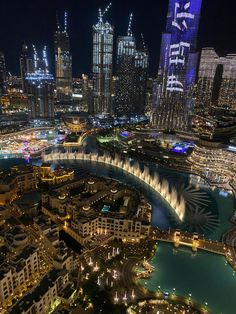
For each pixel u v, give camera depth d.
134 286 132.62
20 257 127.44
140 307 121.06
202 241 166.50
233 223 187.75
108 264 145.62
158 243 165.62
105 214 171.12
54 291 118.88
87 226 161.62
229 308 123.81
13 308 105.75
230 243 165.12
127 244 163.75
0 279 112.56
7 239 145.50
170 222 188.00
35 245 145.25
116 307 120.44
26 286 128.25
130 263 147.00
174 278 139.38
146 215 188.12
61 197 189.00
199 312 120.25
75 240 164.62
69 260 135.00
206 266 148.62
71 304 120.81
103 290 129.38
